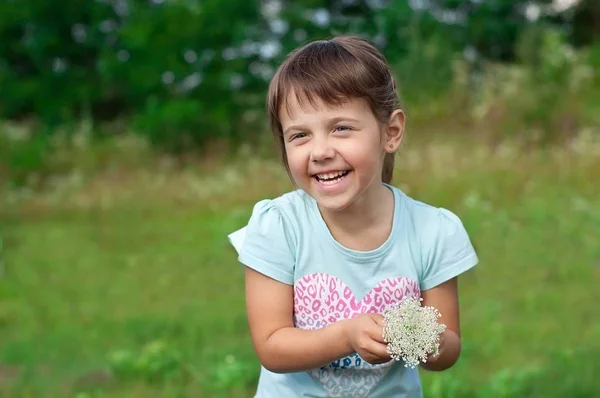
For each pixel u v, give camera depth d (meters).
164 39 16.81
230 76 16.50
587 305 5.80
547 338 5.02
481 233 8.02
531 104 13.37
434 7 18.94
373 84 2.17
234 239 2.42
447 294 2.39
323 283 2.30
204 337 5.24
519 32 17.94
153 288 6.75
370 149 2.17
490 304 5.75
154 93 16.84
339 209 2.21
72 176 13.46
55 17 18.38
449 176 10.34
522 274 6.66
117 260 7.92
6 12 17.98
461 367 4.45
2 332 5.56
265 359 2.29
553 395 3.97
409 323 2.00
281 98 2.19
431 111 14.71
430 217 2.39
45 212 11.15
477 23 18.61
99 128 17.08
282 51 17.45
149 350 4.63
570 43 20.09
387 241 2.30
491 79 15.32
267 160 13.70
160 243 8.72
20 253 8.38
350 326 2.09
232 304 6.14
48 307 6.17
